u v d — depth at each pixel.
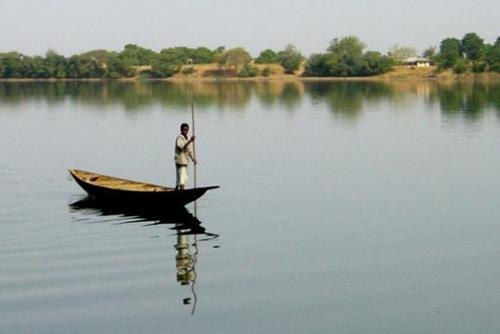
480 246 22.17
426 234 23.59
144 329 16.06
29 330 15.99
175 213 26.42
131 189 29.25
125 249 21.88
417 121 62.91
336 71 194.12
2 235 23.41
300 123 62.28
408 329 16.05
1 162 39.78
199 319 16.58
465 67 186.62
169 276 19.39
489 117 65.56
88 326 16.20
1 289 18.36
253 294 18.09
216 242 22.64
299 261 20.70
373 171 35.84
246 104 88.69
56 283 18.81
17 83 177.75
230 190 30.89
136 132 54.81
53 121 65.38
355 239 23.02
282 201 28.62
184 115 71.38
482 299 17.69
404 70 195.00
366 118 67.00
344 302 17.56
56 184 32.53
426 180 33.28
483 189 30.98
